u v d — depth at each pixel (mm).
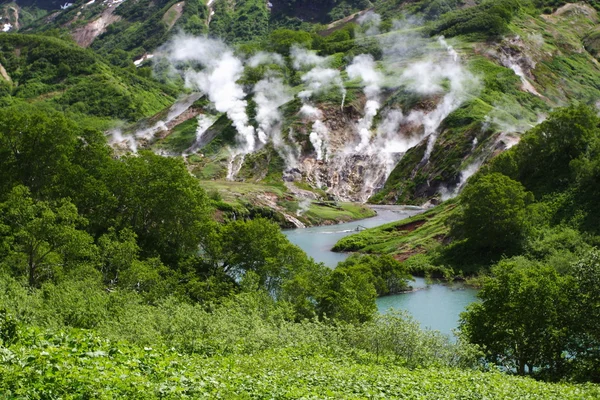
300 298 59812
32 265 56156
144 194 73250
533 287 46375
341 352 37938
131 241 63812
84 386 17312
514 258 88875
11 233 57688
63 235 56844
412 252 107125
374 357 37531
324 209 170125
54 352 19469
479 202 95625
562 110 111000
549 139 109312
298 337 39531
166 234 74875
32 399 16094
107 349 22688
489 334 47719
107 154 80938
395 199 193875
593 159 101500
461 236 103500
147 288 58906
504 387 30922
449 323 68562
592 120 111750
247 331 38594
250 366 28328
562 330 45281
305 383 25359
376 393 25188
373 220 163625
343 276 62500
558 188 102500
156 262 64312
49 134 73188
